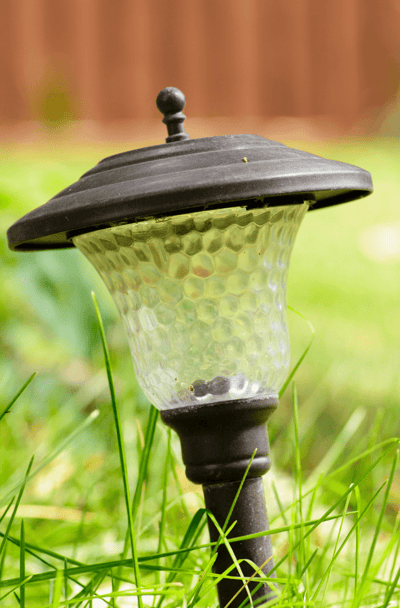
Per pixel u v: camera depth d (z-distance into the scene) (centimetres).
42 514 138
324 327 321
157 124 862
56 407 174
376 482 146
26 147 730
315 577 124
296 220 117
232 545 117
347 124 938
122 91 855
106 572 121
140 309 117
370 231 518
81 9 836
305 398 215
